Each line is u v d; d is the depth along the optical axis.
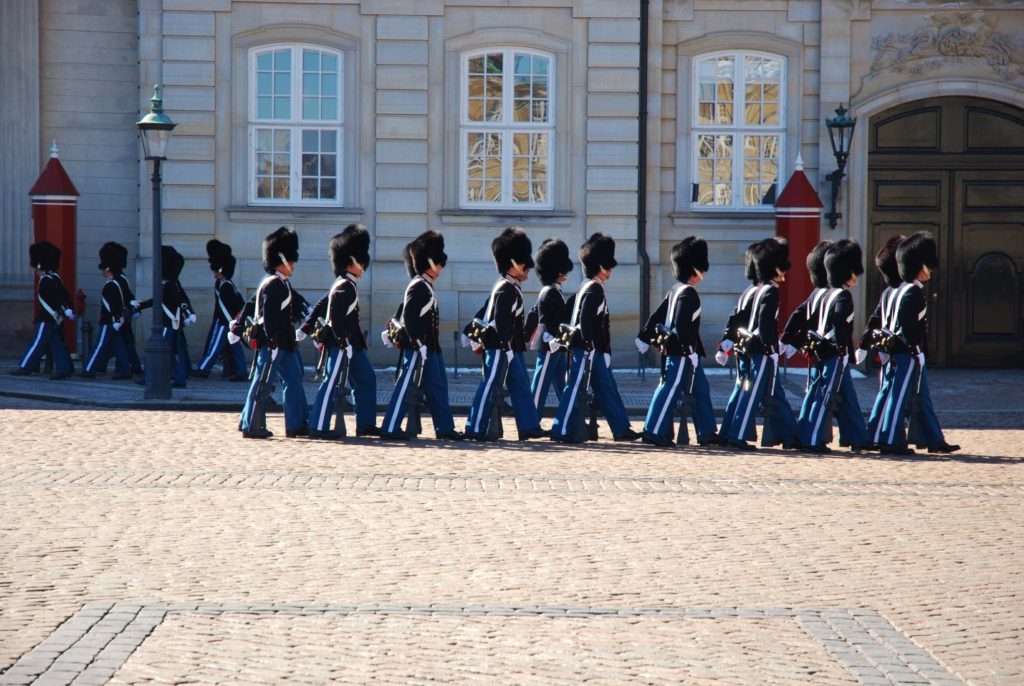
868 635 13.47
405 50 41.78
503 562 16.27
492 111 42.12
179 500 19.81
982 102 43.19
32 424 28.02
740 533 18.12
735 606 14.46
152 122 32.81
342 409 26.50
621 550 16.98
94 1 43.91
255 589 14.87
